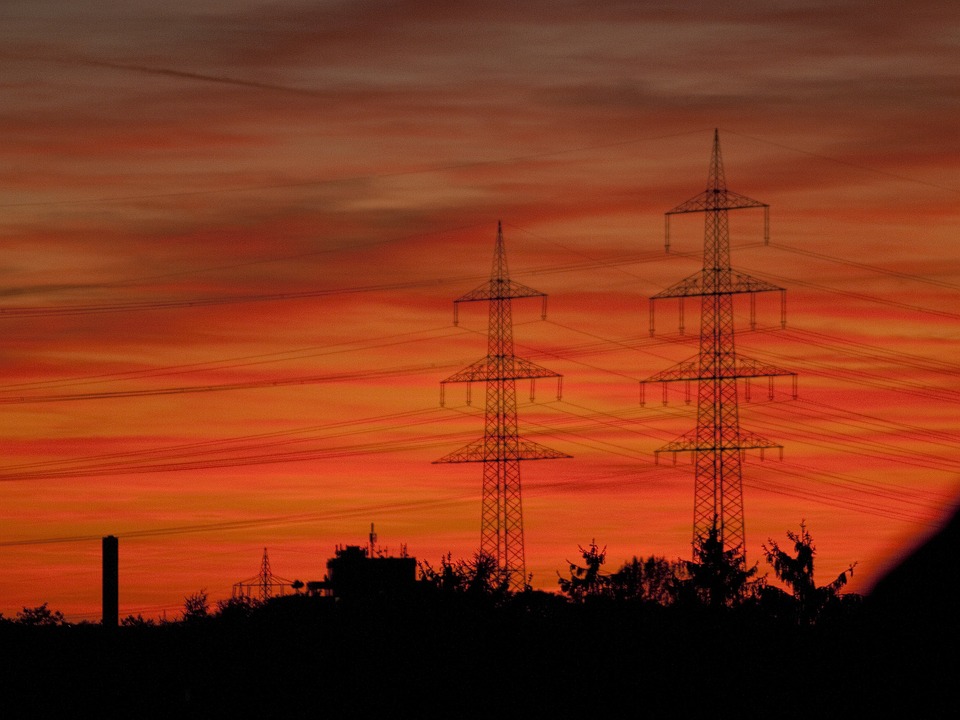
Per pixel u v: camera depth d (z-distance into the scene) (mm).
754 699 150125
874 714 69500
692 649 158625
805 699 135250
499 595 167625
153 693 188125
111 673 197125
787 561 173500
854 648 87000
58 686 194375
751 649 157750
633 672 156750
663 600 187875
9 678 194500
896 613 37688
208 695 179500
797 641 156500
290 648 173625
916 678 64250
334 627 171750
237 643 183125
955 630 44531
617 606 166125
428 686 159625
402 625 164250
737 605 170750
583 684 156375
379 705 161125
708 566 176250
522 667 158750
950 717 63375
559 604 172000
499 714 156125
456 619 163000
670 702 152750
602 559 176375
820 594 169500
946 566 36125
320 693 166125
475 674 159000
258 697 173625
